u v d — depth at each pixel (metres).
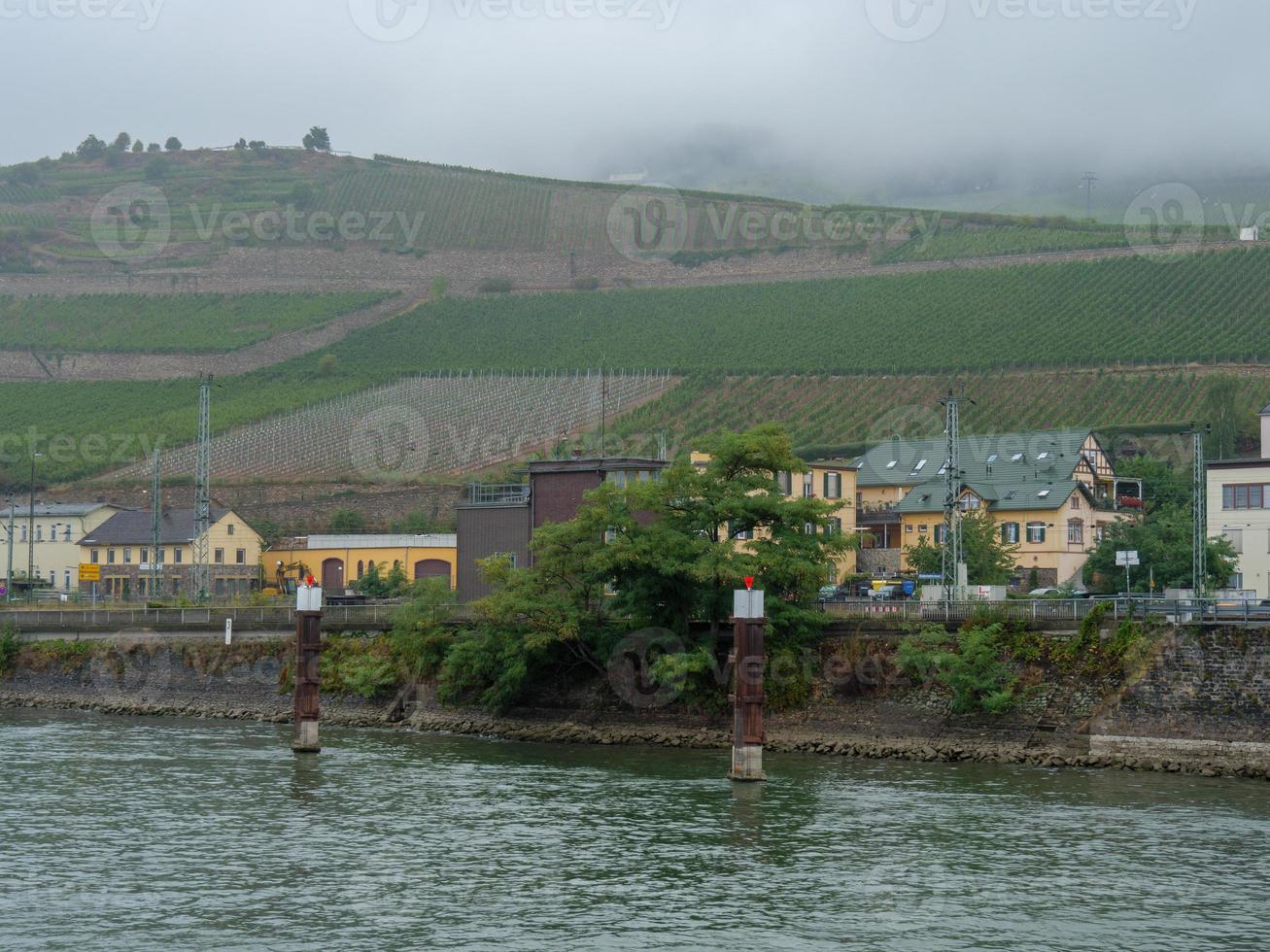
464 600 120.81
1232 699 77.12
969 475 152.88
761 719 76.38
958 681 84.44
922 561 133.88
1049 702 83.00
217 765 83.25
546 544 98.25
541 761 85.25
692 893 52.84
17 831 63.69
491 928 48.53
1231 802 68.75
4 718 112.06
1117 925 48.78
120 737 97.44
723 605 94.12
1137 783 74.44
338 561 173.75
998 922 49.09
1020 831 62.78
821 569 92.00
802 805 69.06
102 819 66.38
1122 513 147.50
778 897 52.22
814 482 137.38
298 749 88.50
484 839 61.81
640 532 95.44
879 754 85.19
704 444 99.62
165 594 180.62
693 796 72.06
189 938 47.28
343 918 49.66
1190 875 54.91
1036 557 141.88
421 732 100.56
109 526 188.00
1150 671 79.94
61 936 47.41
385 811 68.25
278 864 57.34
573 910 50.62
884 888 53.38
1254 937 47.44
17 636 129.62
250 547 182.50
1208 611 80.94
